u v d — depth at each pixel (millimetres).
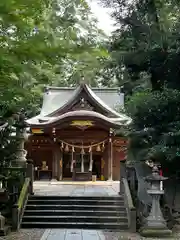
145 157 13039
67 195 15086
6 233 11461
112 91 27062
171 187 13477
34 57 3602
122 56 11094
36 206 13797
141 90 13117
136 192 14086
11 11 3328
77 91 23594
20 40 3574
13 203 13375
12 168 13805
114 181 23781
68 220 13086
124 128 14664
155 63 11422
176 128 11547
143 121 12641
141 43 11141
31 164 15586
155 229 11641
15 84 4387
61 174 24172
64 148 24312
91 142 24047
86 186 20531
